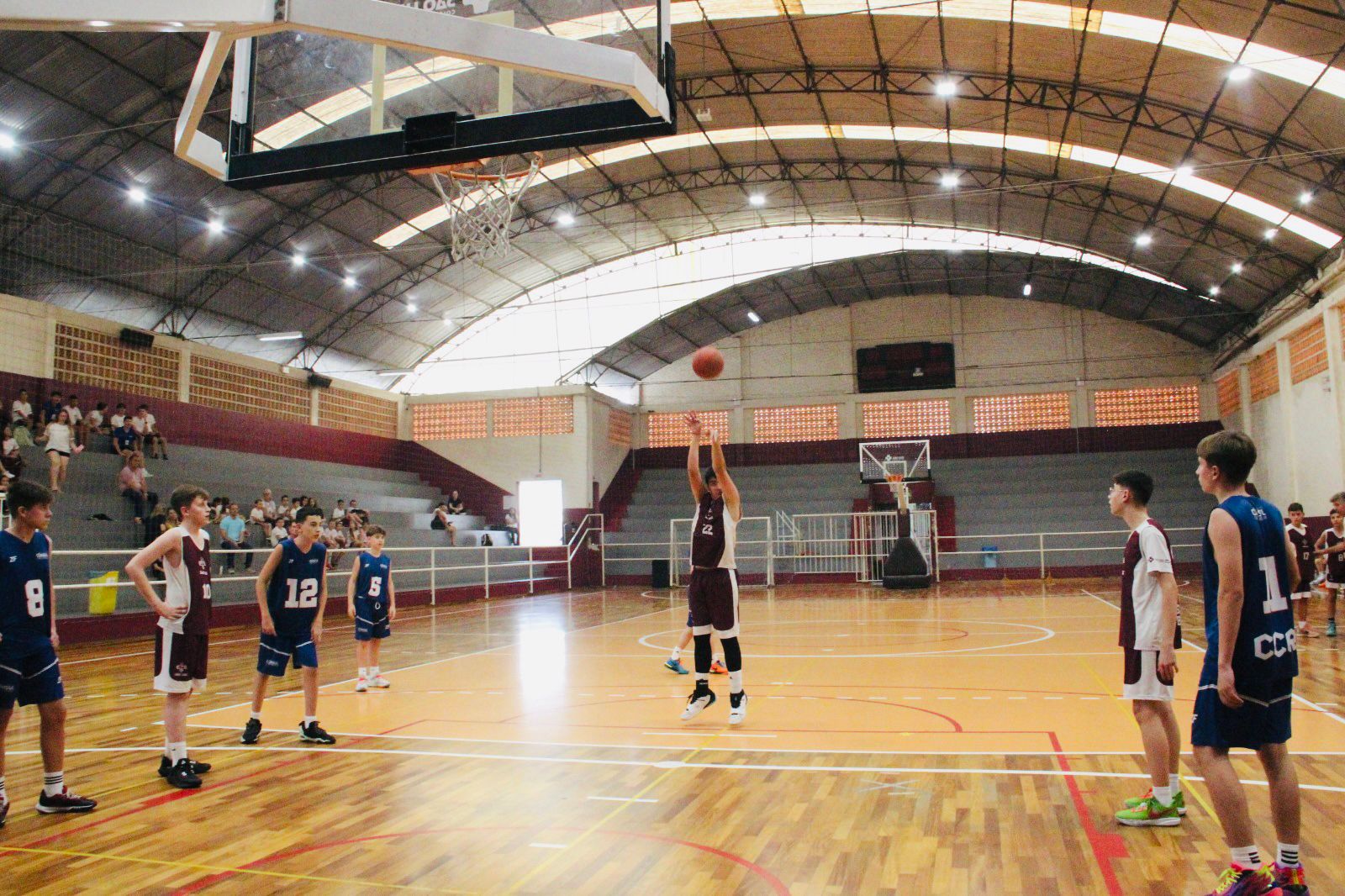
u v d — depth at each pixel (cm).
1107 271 2491
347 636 1369
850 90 1878
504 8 482
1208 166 1759
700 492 670
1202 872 350
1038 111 1803
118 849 404
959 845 386
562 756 561
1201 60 1458
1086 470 2762
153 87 1606
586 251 2755
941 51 1695
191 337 2277
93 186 1770
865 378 3016
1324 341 1959
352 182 2005
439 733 639
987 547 2567
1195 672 847
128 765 564
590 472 2750
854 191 2430
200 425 2189
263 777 525
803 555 2469
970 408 2945
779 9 1647
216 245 2053
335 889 349
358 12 360
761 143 2219
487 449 2839
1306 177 1652
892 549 2125
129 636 1390
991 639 1145
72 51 1462
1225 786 321
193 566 532
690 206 2566
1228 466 344
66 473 1638
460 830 420
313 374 2552
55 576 1435
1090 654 985
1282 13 1269
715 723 654
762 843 392
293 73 539
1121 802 445
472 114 516
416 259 2430
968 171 2203
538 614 1725
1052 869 355
